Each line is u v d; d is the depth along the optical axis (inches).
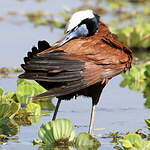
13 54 737.6
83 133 414.6
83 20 445.4
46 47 430.6
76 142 414.0
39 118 496.4
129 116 512.1
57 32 884.6
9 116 478.6
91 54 413.4
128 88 637.9
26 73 405.4
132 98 587.5
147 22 924.0
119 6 1055.0
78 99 577.0
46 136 414.6
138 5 1133.7
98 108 542.3
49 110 529.0
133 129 467.8
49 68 399.9
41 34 864.3
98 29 453.1
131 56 439.8
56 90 391.5
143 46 850.8
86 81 399.9
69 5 1055.0
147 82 677.3
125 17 997.8
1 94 517.7
